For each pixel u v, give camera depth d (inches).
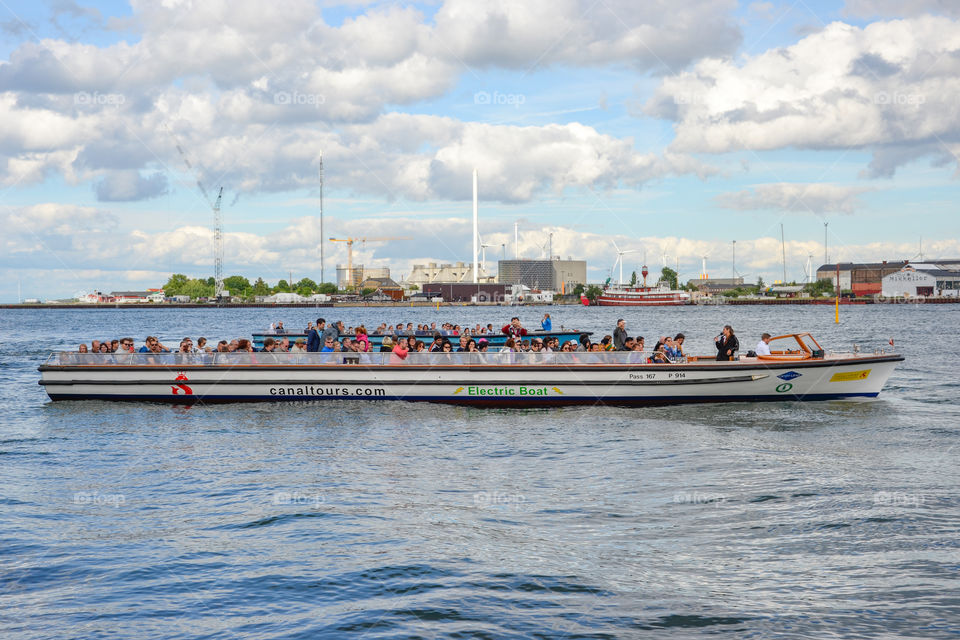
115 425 764.6
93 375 887.7
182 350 874.8
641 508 446.6
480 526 414.6
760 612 296.0
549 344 904.9
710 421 751.1
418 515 438.0
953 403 854.5
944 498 455.2
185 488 511.2
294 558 365.1
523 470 553.9
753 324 3481.8
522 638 277.0
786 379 828.0
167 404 879.7
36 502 476.7
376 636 280.5
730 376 821.2
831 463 559.5
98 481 534.3
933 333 2475.4
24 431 736.3
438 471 553.9
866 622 285.1
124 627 291.4
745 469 542.9
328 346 943.7
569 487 501.4
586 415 791.7
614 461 579.8
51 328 3735.2
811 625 283.6
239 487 511.8
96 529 418.0
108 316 6058.1
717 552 365.7
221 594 322.0
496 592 319.0
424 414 804.0
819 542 376.8
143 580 339.0
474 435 695.1
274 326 1412.4
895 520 408.8
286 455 615.2
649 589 320.8
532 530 406.3
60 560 366.0
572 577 335.3
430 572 343.0
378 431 717.9
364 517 434.3
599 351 825.5
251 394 871.1
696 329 3011.8
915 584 320.2
